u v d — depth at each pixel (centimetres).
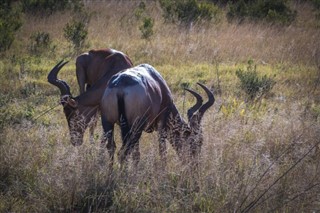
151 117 2686
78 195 2386
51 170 2520
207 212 2341
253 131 3125
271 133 3059
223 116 3419
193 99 4028
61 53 5556
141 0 8438
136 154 2592
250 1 7950
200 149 2688
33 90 4281
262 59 5453
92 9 7756
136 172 2480
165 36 6162
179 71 4838
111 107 2581
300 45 5928
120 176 2458
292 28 6975
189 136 2708
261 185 2445
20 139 2806
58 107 3875
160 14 7388
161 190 2425
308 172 2630
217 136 2867
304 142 2917
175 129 2769
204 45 5638
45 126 3422
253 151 2789
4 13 6781
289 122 3247
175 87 4338
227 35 6081
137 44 5747
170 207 2333
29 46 5753
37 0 7375
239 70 4478
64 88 3158
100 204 2372
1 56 5425
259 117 3484
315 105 3966
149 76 2722
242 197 2372
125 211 2309
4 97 4006
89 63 3728
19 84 4434
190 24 6481
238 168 2619
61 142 2942
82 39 5672
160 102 2745
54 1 7456
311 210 2372
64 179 2419
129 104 2545
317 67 5222
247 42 5894
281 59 5466
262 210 2341
